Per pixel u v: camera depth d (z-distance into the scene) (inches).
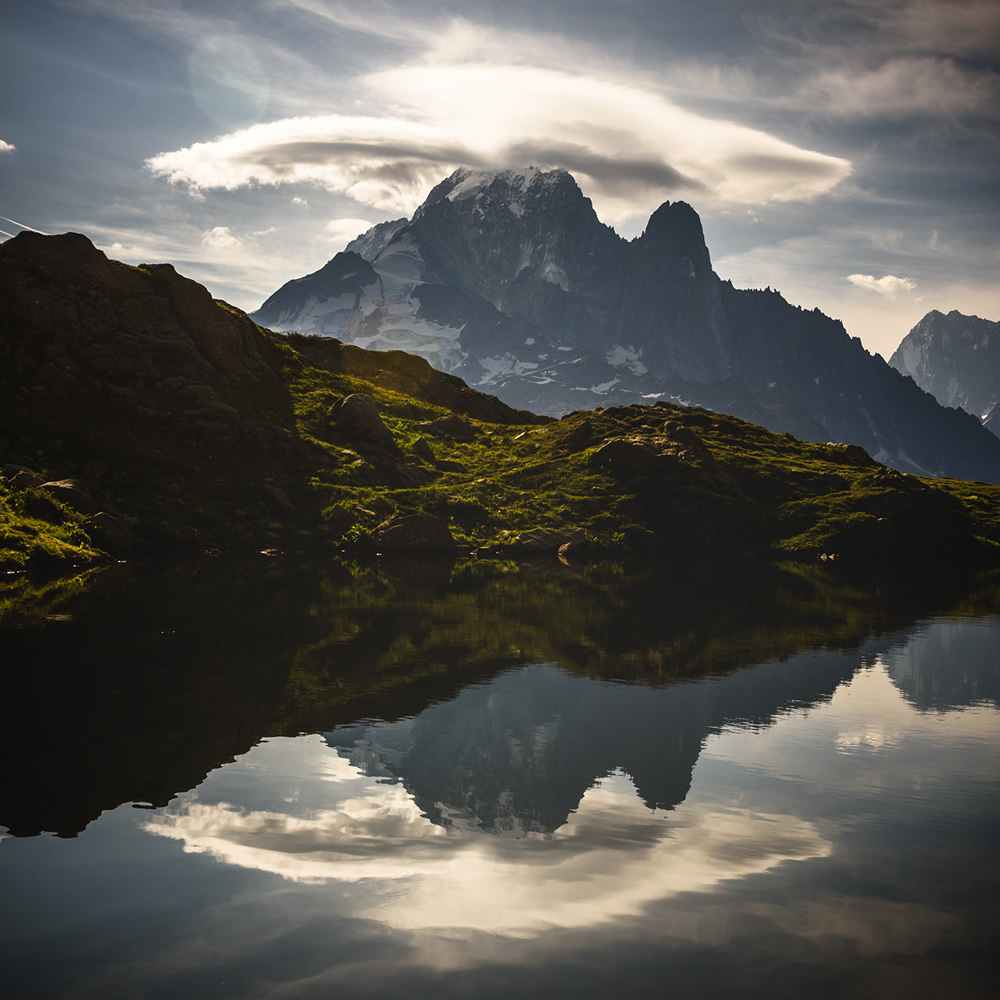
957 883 643.5
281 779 820.6
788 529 4419.3
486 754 927.7
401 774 851.4
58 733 916.6
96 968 506.0
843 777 885.2
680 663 1460.4
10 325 3472.0
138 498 2987.2
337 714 1052.5
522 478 4475.9
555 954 535.8
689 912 591.8
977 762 945.5
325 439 3966.5
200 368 3846.0
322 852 667.4
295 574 2488.9
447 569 2962.6
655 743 990.4
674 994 494.6
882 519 4389.8
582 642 1620.3
